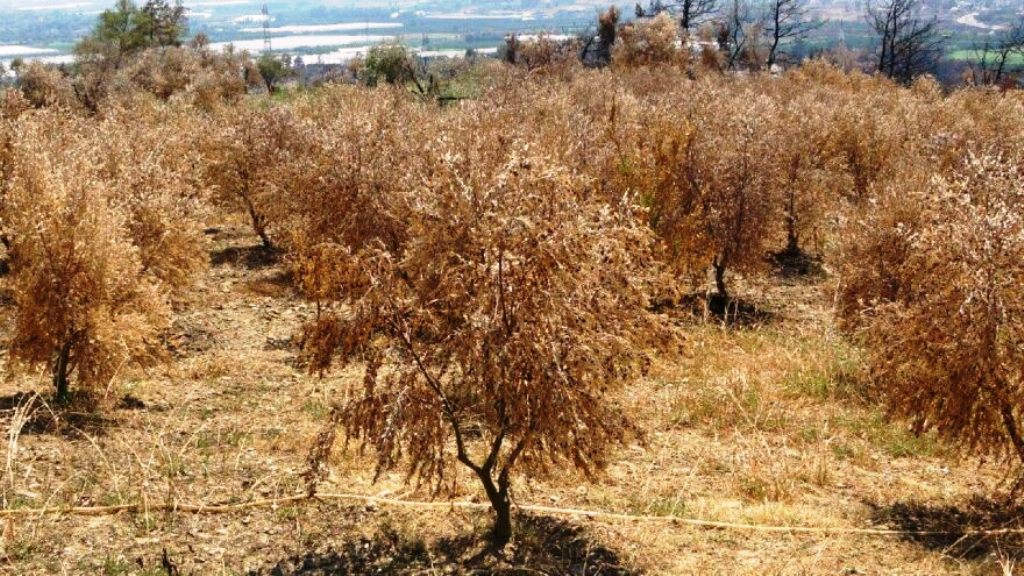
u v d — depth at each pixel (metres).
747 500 6.45
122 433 6.96
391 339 5.11
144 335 7.93
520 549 5.37
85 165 8.82
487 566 5.12
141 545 5.15
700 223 12.11
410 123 14.52
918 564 5.32
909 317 6.14
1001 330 5.70
